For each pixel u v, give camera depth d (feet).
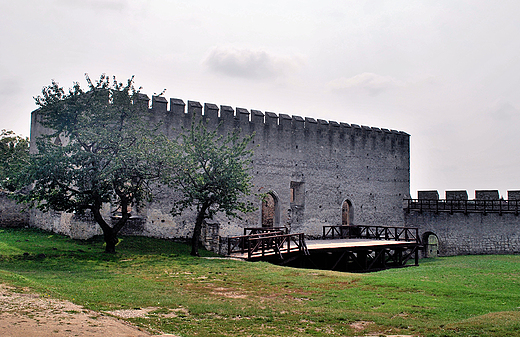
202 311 33.27
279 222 98.94
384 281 47.62
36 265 49.88
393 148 121.80
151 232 82.02
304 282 47.03
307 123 106.01
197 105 90.33
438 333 28.40
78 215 72.79
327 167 108.47
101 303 33.24
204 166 70.38
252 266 57.82
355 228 110.93
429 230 118.32
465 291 42.06
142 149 64.03
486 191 113.70
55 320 24.62
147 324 28.58
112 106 65.41
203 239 82.07
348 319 31.99
